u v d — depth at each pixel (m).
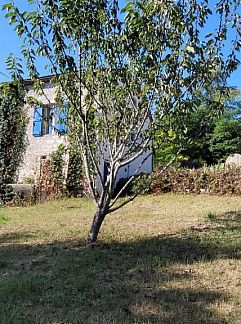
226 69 6.50
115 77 6.39
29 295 4.71
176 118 6.23
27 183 17.31
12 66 6.53
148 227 8.52
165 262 5.91
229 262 5.86
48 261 6.14
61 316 4.12
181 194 14.52
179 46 5.99
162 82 6.01
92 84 6.60
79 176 16.12
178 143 6.58
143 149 6.62
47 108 7.59
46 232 8.47
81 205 13.19
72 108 7.04
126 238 7.47
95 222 7.17
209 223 8.66
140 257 6.20
